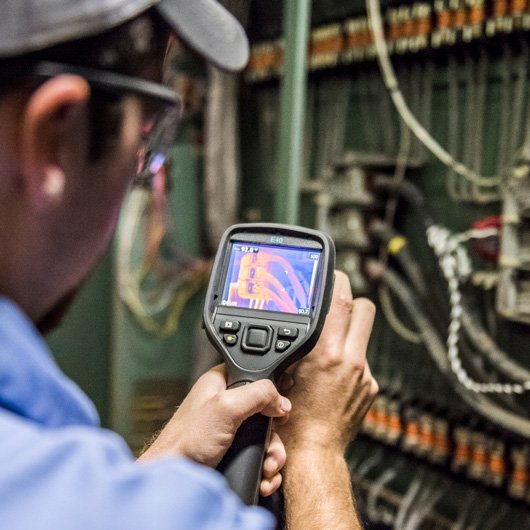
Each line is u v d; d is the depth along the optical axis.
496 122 1.59
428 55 1.68
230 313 0.72
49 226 0.36
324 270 0.71
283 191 1.49
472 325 1.52
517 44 1.52
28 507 0.29
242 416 0.62
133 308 2.31
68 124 0.35
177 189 2.39
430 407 1.65
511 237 1.41
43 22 0.33
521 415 1.50
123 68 0.37
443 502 1.67
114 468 0.32
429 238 1.57
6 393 0.33
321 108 1.98
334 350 0.72
